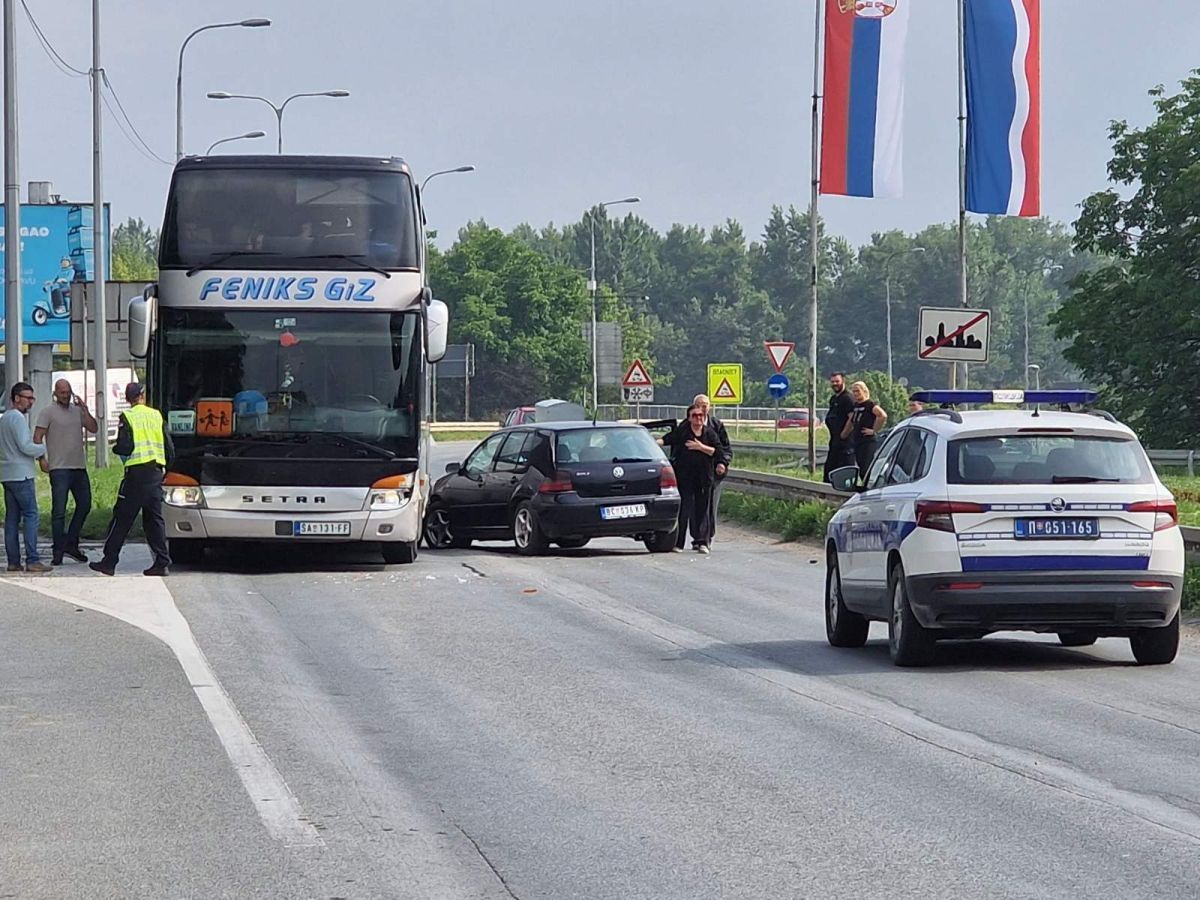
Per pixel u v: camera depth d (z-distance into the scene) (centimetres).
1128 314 13688
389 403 5212
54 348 14875
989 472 3177
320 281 5200
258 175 5228
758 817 1984
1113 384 13950
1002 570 3127
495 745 2447
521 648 3544
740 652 3512
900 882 1686
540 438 6016
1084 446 3216
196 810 2025
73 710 2731
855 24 6750
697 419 6062
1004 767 2273
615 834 1902
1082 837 1872
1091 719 2661
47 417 5512
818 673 3200
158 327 5181
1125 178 13950
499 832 1912
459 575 5147
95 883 1694
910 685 3036
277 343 5181
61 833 1909
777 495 7388
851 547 3562
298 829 1927
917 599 3177
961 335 6100
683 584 4922
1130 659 3425
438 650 3503
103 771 2253
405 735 2527
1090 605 3133
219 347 5175
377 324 5212
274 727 2589
